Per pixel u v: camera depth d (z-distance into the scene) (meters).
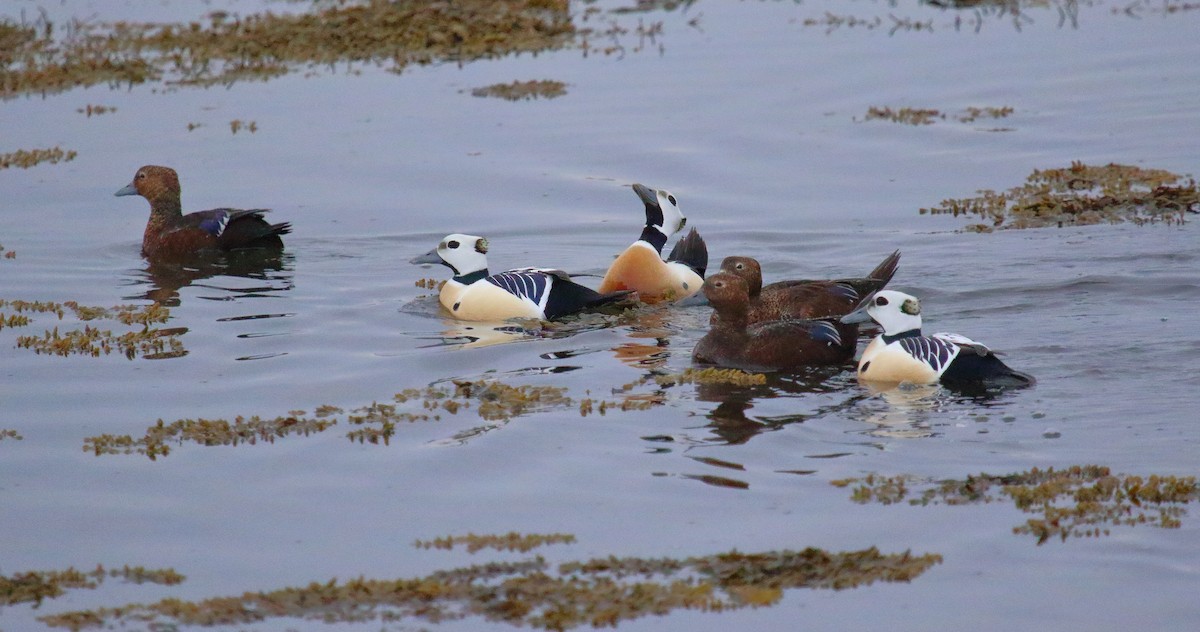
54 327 15.87
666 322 16.36
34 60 31.23
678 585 9.20
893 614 8.77
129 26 34.31
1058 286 16.78
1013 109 26.23
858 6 35.22
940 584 9.16
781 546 9.77
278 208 21.92
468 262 16.81
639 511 10.45
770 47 31.34
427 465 11.45
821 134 25.08
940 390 13.25
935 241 19.30
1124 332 14.82
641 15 34.97
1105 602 8.84
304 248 20.11
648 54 31.12
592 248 20.06
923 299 16.58
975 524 10.04
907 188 22.19
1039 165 22.98
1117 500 10.34
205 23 34.44
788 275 18.38
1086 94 27.02
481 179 23.27
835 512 10.33
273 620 8.91
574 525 10.23
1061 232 19.38
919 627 8.60
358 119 26.73
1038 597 8.95
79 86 29.44
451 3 34.53
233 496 10.92
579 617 8.84
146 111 27.44
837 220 20.75
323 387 13.67
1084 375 13.48
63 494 10.99
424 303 17.16
